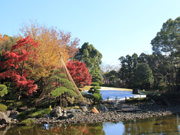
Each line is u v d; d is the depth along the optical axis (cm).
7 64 1465
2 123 1107
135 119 1209
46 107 1598
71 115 1298
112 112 1505
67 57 2464
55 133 883
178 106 1889
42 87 1825
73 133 877
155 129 911
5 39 1959
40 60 1728
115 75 5672
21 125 1073
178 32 2922
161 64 3297
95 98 2106
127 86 5162
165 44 3042
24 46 1595
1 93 1281
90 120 1184
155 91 3728
